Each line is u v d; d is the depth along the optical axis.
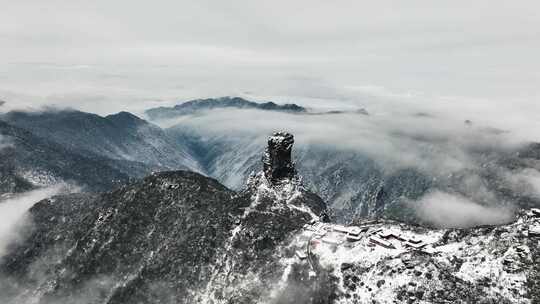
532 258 147.50
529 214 162.62
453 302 142.50
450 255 159.38
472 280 147.50
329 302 159.50
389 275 157.00
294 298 169.88
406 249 167.75
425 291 147.75
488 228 166.62
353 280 162.38
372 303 152.00
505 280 144.12
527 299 137.62
